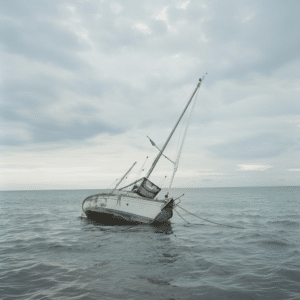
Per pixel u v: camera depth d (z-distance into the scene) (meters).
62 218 25.89
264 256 10.57
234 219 25.42
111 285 7.23
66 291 6.80
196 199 75.81
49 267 9.01
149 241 13.80
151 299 6.27
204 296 6.45
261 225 20.61
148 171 21.94
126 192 19.92
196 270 8.66
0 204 54.62
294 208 37.75
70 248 12.08
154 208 17.75
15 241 13.89
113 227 18.77
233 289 6.91
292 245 12.66
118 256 10.59
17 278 7.87
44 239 14.38
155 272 8.43
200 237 15.20
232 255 10.78
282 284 7.29
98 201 20.72
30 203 58.09
